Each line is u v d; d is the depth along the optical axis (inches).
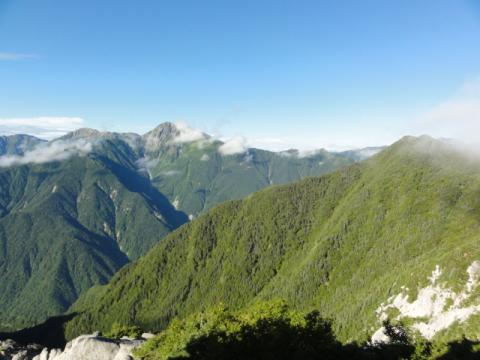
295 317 2380.7
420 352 2549.2
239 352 1953.7
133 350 2464.3
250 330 2117.4
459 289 5369.1
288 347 2038.6
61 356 2687.0
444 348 2536.9
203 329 2252.7
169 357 2044.8
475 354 2407.7
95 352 2522.1
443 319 5260.8
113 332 4215.1
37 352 3710.6
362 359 2255.2
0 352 3668.8
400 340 3312.0
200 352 2009.1
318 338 2201.0
